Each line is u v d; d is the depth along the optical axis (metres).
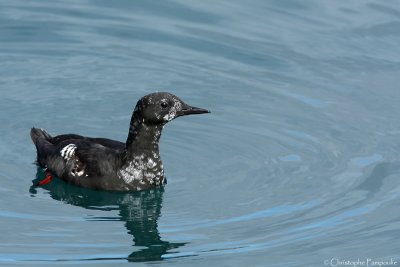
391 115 18.83
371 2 23.19
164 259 13.73
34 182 16.05
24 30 21.47
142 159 15.79
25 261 13.49
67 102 18.92
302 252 13.95
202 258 13.78
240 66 20.64
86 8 22.56
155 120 15.51
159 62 20.67
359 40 21.64
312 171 16.67
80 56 20.77
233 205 15.45
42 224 14.70
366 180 16.34
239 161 17.00
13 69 20.06
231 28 22.05
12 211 15.05
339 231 14.62
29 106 18.64
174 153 17.17
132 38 21.56
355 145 17.72
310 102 19.31
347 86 19.94
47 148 16.50
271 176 16.47
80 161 15.98
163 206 15.40
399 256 13.81
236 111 18.86
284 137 17.94
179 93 19.50
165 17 22.42
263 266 13.56
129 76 20.09
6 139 17.39
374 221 14.92
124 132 17.94
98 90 19.47
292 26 22.22
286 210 15.27
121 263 13.57
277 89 19.78
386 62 20.86
